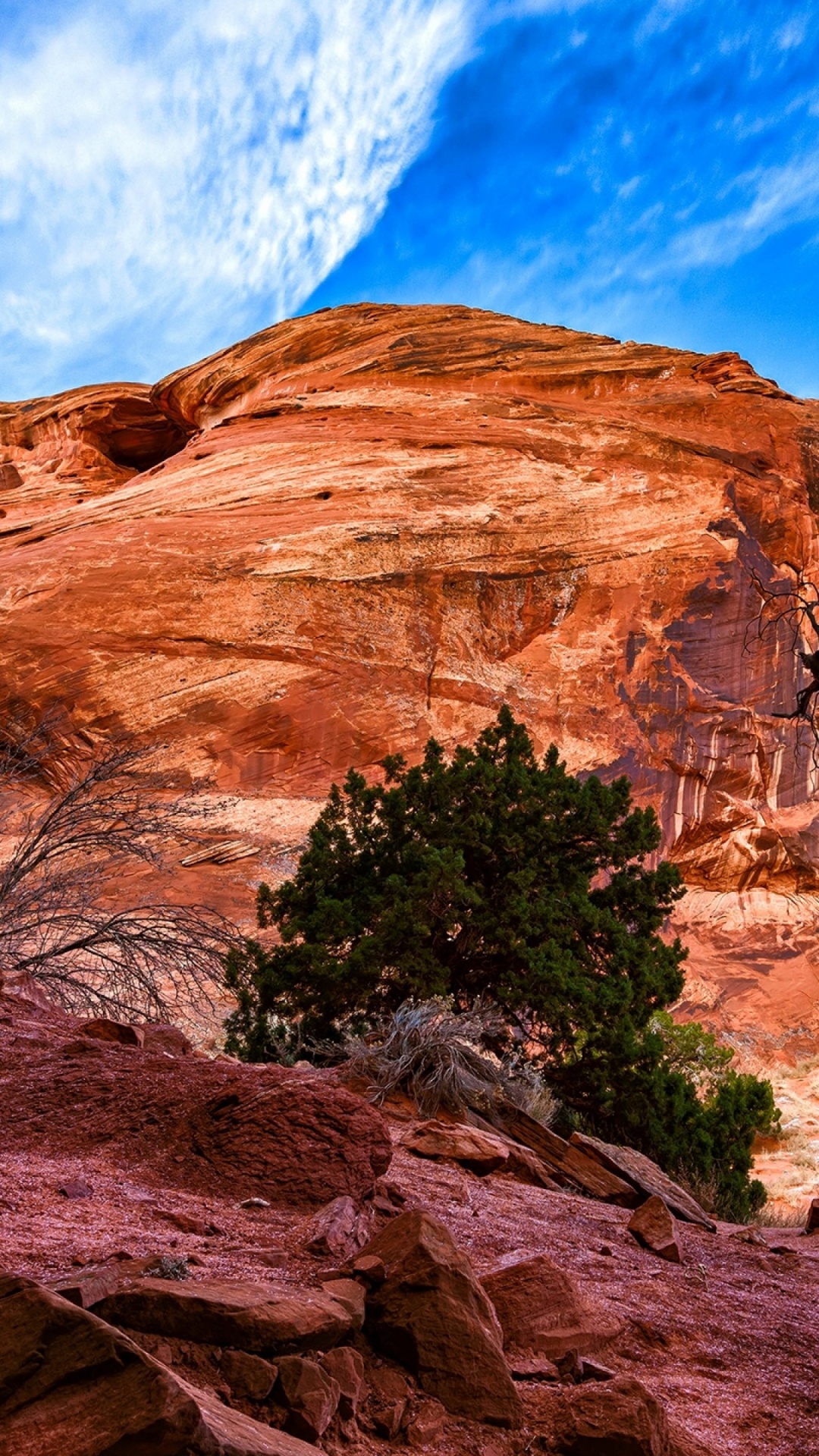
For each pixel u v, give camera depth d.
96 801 11.66
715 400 46.62
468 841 12.85
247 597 33.06
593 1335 3.48
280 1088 4.75
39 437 67.62
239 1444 2.06
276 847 27.48
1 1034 6.57
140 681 31.44
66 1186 3.90
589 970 12.64
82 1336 2.12
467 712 33.53
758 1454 2.92
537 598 37.09
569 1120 11.23
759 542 41.56
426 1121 7.49
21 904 10.73
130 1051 6.00
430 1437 2.64
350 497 37.81
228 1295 2.68
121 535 35.28
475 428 42.81
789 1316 4.41
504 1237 4.70
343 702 32.22
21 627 32.16
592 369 49.53
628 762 34.47
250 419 47.16
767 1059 27.08
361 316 56.41
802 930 32.19
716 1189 11.33
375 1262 3.10
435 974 11.61
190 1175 4.36
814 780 38.09
